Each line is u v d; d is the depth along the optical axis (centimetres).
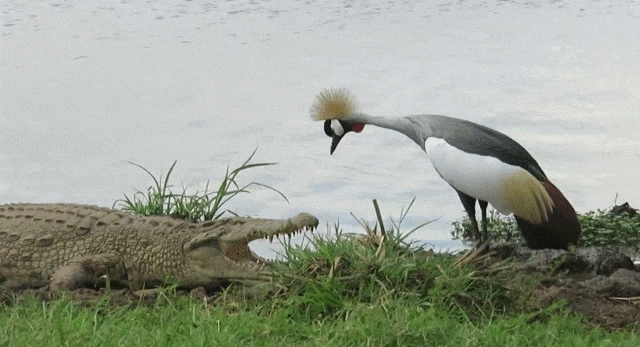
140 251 993
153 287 998
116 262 988
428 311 825
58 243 998
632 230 1362
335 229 955
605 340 801
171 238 993
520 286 927
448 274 889
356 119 1190
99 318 801
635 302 959
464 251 1020
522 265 1095
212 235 971
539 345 786
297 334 796
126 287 998
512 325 823
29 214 1026
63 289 918
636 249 1311
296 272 896
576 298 950
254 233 955
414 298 859
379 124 1176
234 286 956
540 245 1042
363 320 816
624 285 992
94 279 976
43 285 991
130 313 821
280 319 816
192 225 1002
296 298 852
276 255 963
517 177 1016
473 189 1039
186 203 1128
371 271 884
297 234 944
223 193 1121
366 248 919
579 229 1022
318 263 900
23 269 991
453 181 1057
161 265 987
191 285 988
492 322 849
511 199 1018
